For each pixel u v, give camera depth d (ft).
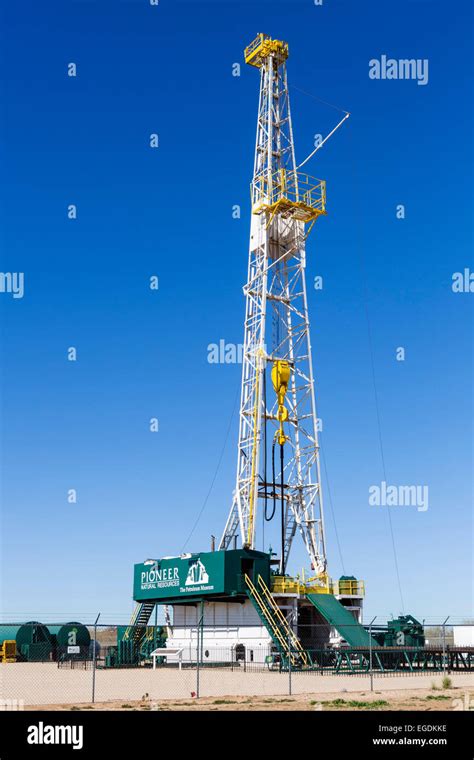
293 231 198.18
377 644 145.18
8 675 137.28
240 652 162.91
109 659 171.53
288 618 160.97
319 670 140.15
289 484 186.70
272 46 206.18
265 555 166.09
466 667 144.77
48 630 205.98
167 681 116.06
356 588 175.11
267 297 192.85
